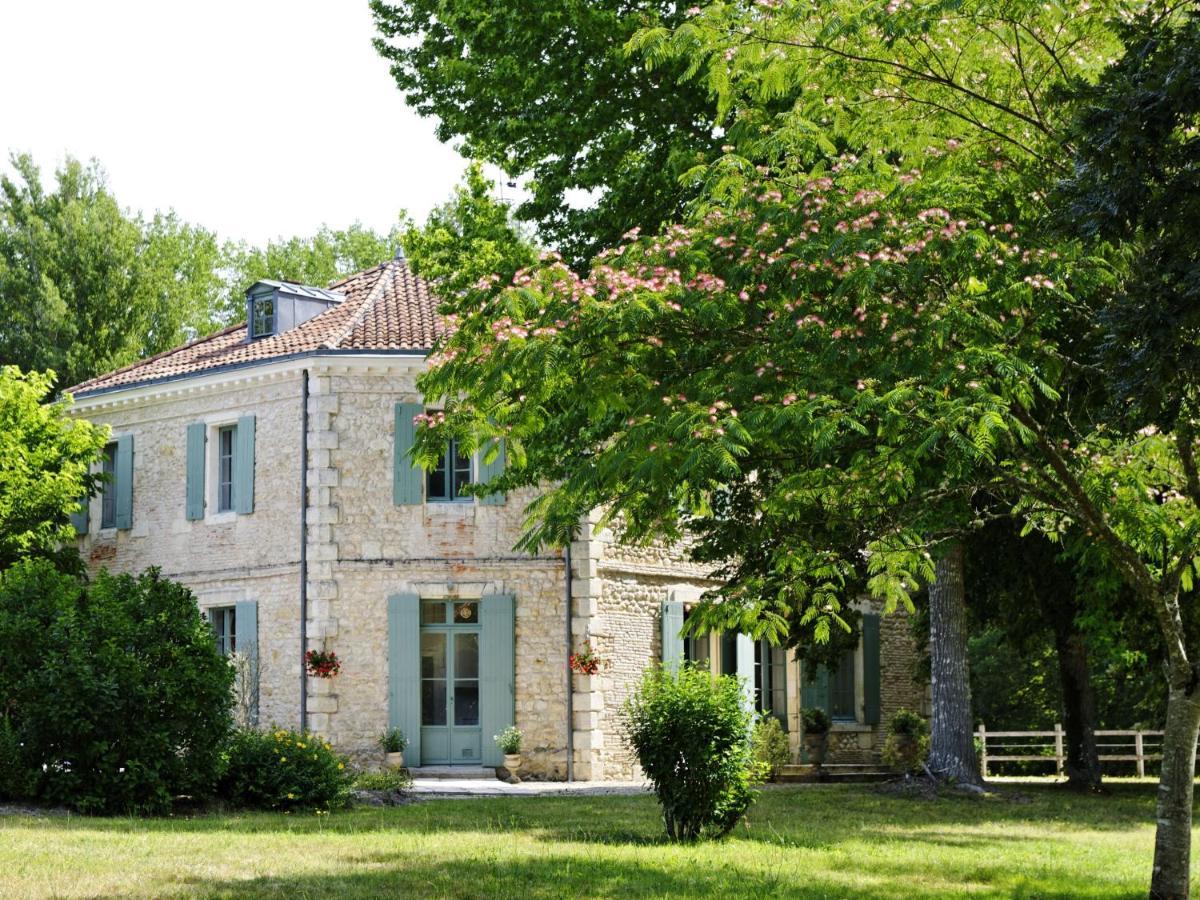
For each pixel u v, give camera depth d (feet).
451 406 35.76
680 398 31.19
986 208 34.53
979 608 77.92
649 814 54.39
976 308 31.55
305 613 75.97
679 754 46.01
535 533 41.32
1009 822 56.80
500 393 34.40
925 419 29.40
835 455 36.27
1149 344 28.50
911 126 35.83
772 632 39.75
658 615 80.84
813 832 50.26
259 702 77.15
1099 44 33.83
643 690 47.52
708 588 84.17
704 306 31.07
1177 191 27.99
